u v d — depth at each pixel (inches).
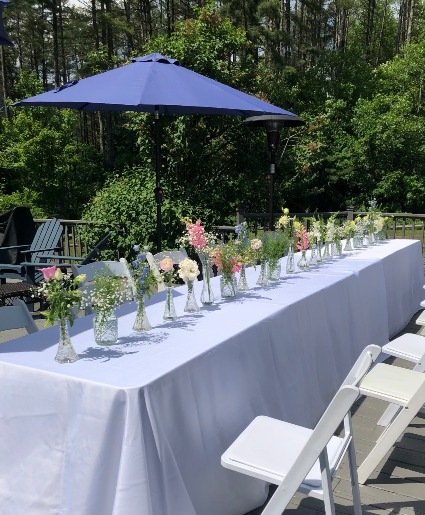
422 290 227.9
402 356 116.2
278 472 69.3
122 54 1122.0
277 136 239.5
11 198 695.1
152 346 85.5
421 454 110.7
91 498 69.9
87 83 165.9
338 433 120.5
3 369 77.4
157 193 212.1
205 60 380.2
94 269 125.0
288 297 118.7
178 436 74.6
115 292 87.8
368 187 801.6
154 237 316.8
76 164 751.7
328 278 141.3
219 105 157.3
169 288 101.4
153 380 70.4
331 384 130.3
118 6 1008.2
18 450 76.6
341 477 101.7
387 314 182.2
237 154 437.1
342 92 876.0
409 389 95.3
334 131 789.9
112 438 69.1
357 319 150.2
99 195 341.1
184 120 373.7
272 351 103.2
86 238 311.6
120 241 313.6
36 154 717.9
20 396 76.0
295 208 800.3
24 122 720.3
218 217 354.3
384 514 90.6
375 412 131.1
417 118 805.9
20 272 208.2
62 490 72.4
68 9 1055.6
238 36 409.1
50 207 740.0
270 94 684.1
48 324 77.7
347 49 943.7
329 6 1120.8
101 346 86.3
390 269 187.0
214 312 107.1
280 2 844.0
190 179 406.6
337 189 821.9
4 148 750.5
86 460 70.4
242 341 92.8
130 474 66.8
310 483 70.8
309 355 119.3
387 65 940.0
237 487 87.0
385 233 225.6
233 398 88.7
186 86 162.4
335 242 180.1
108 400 68.4
